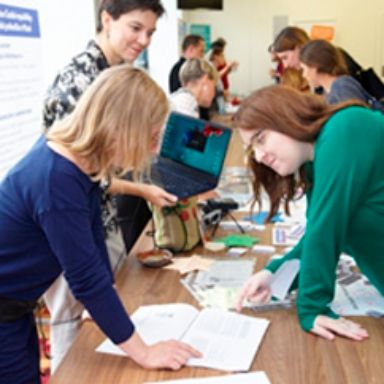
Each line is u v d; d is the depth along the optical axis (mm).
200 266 1521
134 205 2111
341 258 1530
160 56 5680
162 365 1020
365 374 976
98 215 1162
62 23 2938
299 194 1382
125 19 1607
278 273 1311
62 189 948
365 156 1051
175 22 5617
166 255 1575
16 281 1088
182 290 1375
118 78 971
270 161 1198
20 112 2271
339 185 1057
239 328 1160
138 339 1043
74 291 998
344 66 2541
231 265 1529
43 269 1097
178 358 1029
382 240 1121
